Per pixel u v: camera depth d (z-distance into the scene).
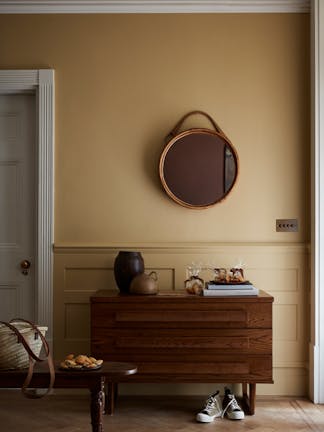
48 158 4.38
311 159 4.31
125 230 4.40
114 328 3.86
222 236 4.39
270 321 3.83
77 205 4.41
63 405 4.09
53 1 4.39
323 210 4.19
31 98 4.54
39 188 4.38
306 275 4.38
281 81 4.42
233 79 4.42
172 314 3.84
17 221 4.53
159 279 4.36
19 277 4.52
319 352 4.19
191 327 3.84
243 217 4.40
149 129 4.42
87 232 4.40
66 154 4.41
